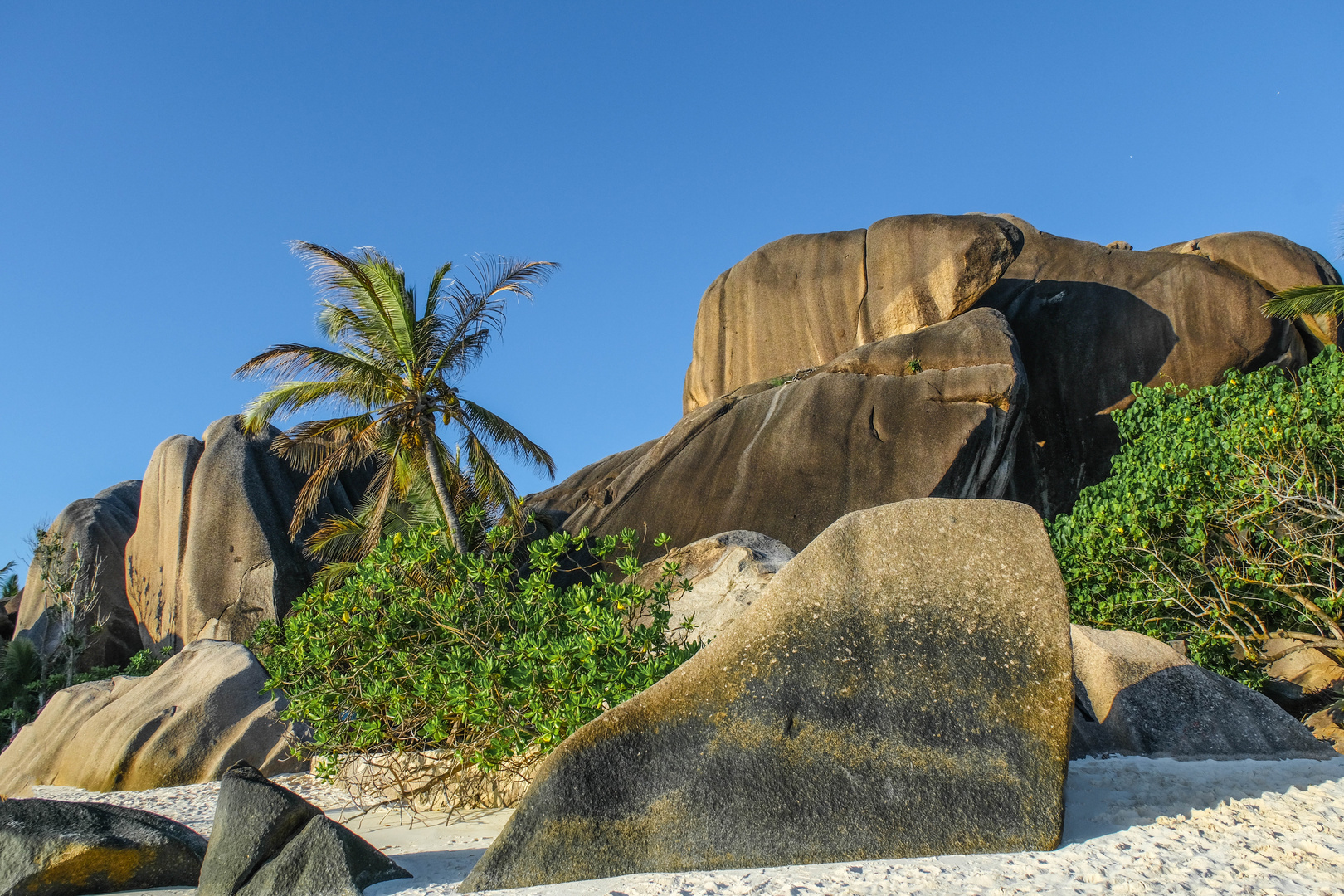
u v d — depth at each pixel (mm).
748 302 27266
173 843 5426
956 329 21953
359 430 17500
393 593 7754
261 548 23828
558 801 4535
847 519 5109
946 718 4559
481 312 17016
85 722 11430
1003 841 4219
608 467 24828
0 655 25609
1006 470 20516
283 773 9992
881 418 20531
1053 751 4391
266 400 16781
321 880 4355
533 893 4160
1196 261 24141
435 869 5043
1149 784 5207
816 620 4875
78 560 26812
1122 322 24203
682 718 4727
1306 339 23156
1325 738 9047
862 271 25703
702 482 20906
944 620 4785
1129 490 12109
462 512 18266
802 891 3787
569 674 6211
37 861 5148
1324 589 10727
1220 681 6844
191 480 25594
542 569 7609
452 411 17500
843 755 4531
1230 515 11023
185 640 23609
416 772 7719
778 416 21453
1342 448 10766
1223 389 13164
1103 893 3539
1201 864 3820
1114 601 11438
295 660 8055
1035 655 4617
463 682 6781
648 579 11375
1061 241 26969
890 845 4270
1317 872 3695
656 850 4402
